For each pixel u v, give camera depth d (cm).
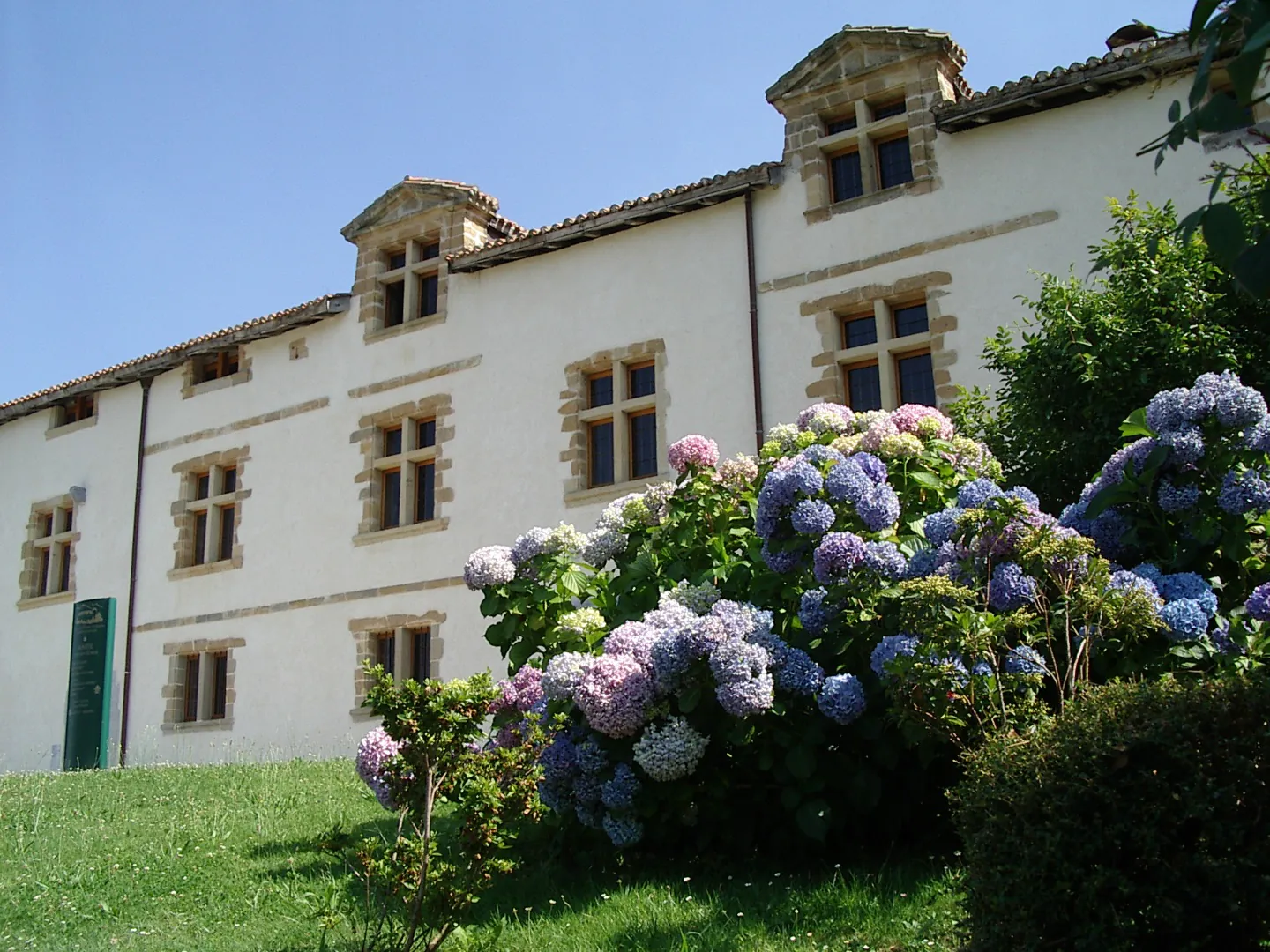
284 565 1936
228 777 1121
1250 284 275
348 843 723
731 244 1582
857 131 1516
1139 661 536
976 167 1417
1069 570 526
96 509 2253
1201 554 586
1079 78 1323
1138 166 1311
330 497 1912
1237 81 271
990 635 506
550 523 1655
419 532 1789
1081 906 375
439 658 1717
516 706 698
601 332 1672
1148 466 583
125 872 704
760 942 487
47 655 2252
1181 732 373
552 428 1688
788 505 636
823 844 602
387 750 680
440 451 1798
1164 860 370
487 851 488
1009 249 1372
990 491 601
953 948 451
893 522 632
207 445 2108
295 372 2022
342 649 1827
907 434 706
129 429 2247
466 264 1809
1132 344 844
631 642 636
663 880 604
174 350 2170
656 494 755
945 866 566
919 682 512
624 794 607
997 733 474
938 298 1406
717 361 1552
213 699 2003
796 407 1475
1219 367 828
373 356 1923
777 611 660
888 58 1498
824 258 1499
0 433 2509
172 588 2078
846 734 608
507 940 530
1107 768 381
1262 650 523
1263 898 357
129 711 2070
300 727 1838
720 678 579
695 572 722
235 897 634
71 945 566
